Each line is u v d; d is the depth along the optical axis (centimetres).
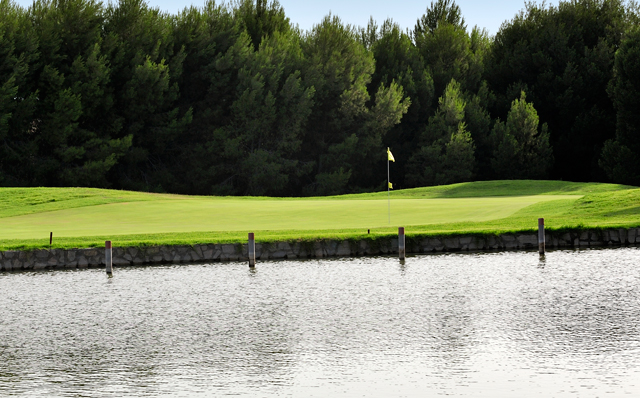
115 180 9031
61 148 8238
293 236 3575
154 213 4916
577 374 1691
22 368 1830
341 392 1612
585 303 2438
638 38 8569
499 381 1656
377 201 5531
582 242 3738
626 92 8400
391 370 1756
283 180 9331
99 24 8794
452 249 3641
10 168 8244
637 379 1648
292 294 2697
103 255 3362
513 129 9206
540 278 2903
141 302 2608
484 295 2608
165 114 9006
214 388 1653
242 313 2406
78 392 1641
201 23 9556
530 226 3841
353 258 3494
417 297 2597
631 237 3741
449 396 1570
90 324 2289
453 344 1967
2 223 4550
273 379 1708
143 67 8544
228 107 9581
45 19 8388
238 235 3650
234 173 9500
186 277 3073
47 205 5412
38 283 2988
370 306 2466
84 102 8294
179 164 9612
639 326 2112
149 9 9219
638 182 8338
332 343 2008
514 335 2039
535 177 9225
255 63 9394
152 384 1688
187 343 2039
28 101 7925
